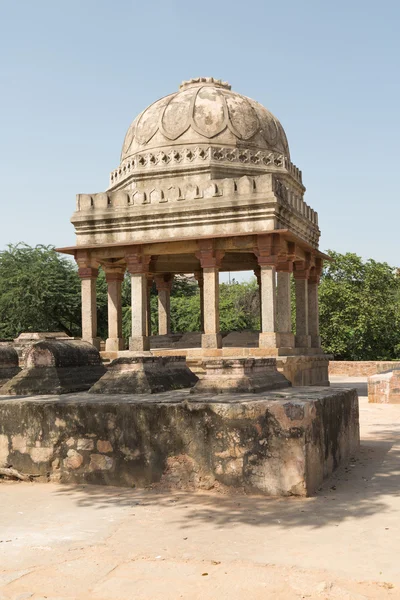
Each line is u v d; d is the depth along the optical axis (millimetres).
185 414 5953
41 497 5824
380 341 26938
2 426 6617
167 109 15930
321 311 25781
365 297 26062
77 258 15094
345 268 26578
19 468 6520
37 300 26969
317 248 17234
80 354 8648
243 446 5730
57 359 8078
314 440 5855
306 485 5535
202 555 4109
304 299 15797
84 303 15062
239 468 5727
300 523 4766
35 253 29484
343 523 4750
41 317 27562
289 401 5855
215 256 13914
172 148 15586
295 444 5570
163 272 18719
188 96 16031
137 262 14555
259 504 5355
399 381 14609
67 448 6375
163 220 14586
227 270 18359
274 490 5605
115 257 15023
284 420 5613
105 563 4020
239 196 13953
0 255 29484
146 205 14766
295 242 14250
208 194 14266
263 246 13406
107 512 5234
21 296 27406
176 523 4859
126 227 14930
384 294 26688
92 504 5523
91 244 15031
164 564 3965
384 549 4152
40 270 27906
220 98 15891
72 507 5438
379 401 14719
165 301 19031
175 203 14477
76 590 3623
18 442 6547
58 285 27719
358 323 25562
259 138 15867
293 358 13305
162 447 6020
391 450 7977
